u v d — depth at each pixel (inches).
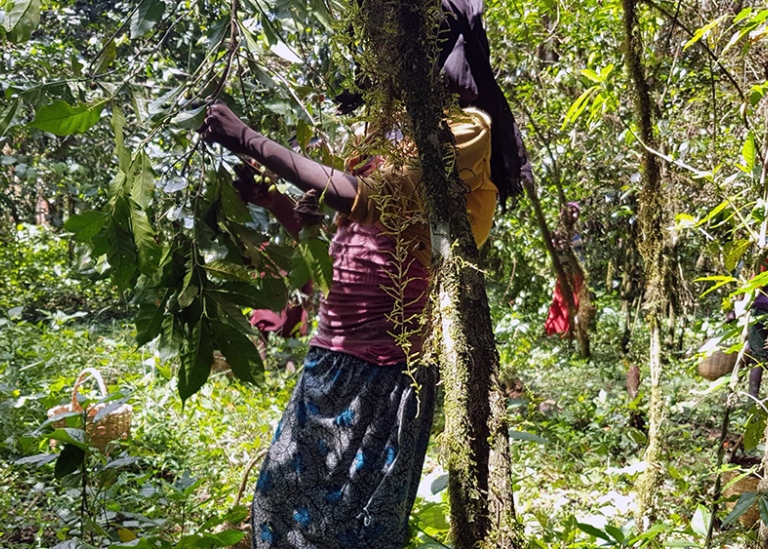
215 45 91.9
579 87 238.5
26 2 90.7
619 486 180.1
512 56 236.4
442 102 79.0
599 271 357.4
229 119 83.7
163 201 99.0
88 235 87.7
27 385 231.8
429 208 74.0
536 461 199.8
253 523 94.0
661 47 171.2
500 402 70.1
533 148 277.7
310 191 82.9
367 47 79.4
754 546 101.2
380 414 89.1
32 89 91.5
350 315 90.4
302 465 90.6
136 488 162.1
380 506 88.0
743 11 91.4
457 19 85.3
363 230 90.5
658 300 116.9
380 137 81.9
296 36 104.8
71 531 134.8
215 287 96.4
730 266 96.0
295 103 91.9
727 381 95.5
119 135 87.7
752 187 96.3
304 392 92.1
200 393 219.9
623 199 269.0
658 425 116.7
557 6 223.8
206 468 180.4
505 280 375.9
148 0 88.0
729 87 186.2
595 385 288.2
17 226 447.2
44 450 163.9
